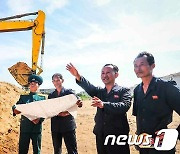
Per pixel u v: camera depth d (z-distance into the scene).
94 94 3.50
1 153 5.75
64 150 6.69
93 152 6.83
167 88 2.47
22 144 4.23
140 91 2.73
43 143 7.41
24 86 10.74
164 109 2.51
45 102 3.75
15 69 10.61
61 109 3.77
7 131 7.33
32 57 11.28
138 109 2.72
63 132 4.51
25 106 3.73
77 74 3.41
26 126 4.21
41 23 11.68
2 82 13.82
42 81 4.45
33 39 11.55
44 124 10.66
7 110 9.12
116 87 3.32
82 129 9.93
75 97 3.79
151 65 2.61
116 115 3.25
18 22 11.75
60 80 4.61
